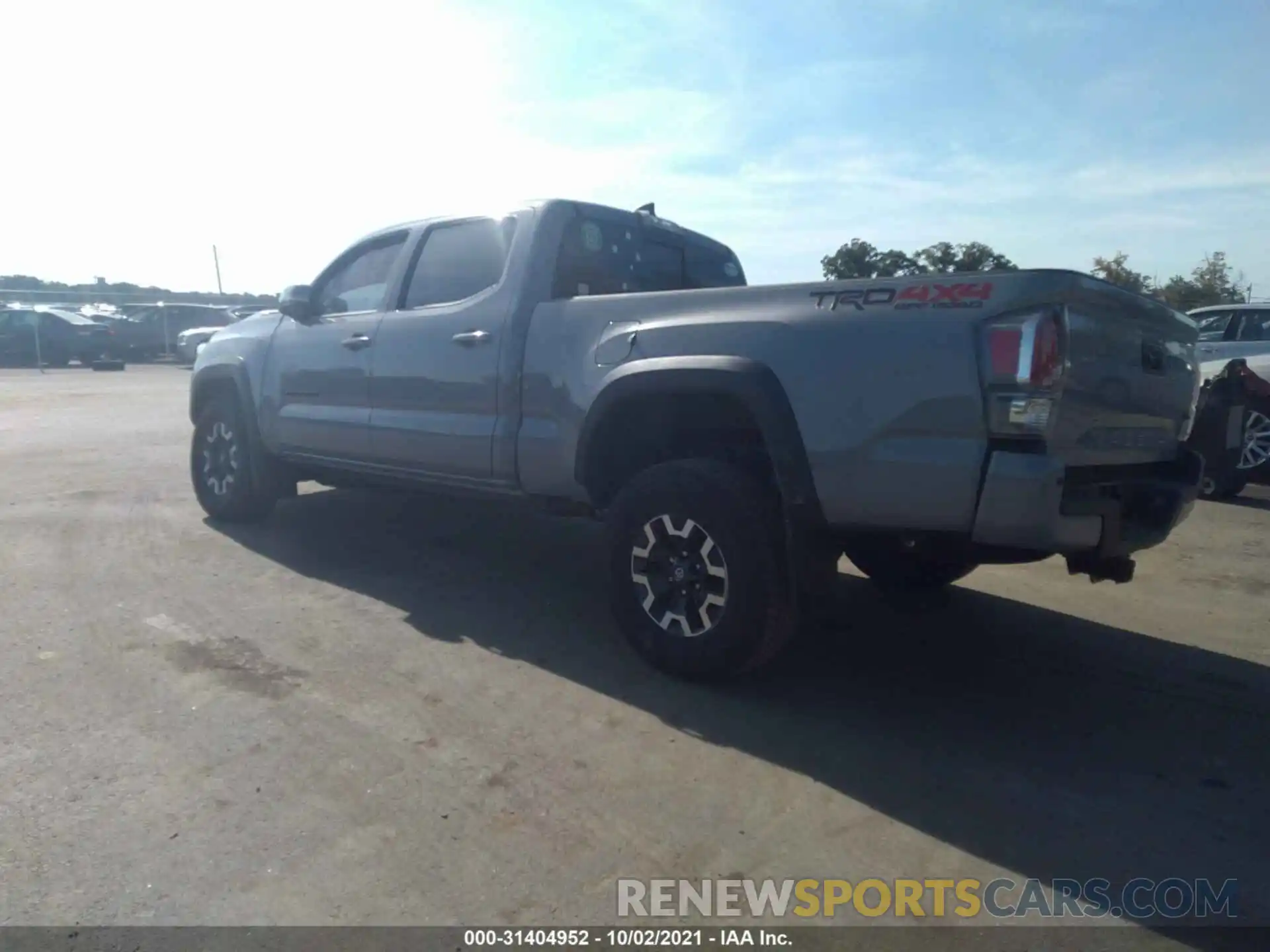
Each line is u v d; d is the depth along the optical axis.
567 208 5.16
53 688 4.04
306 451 6.24
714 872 2.90
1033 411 3.42
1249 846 3.11
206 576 5.66
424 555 6.25
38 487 8.28
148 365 30.98
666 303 4.34
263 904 2.71
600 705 4.02
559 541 6.71
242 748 3.57
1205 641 5.05
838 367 3.74
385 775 3.40
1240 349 10.57
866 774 3.51
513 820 3.14
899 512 3.67
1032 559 3.96
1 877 2.79
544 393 4.76
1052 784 3.47
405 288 5.68
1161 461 4.50
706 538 4.11
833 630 5.06
